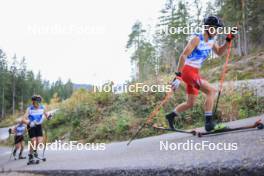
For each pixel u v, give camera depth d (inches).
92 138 448.8
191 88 180.5
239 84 469.1
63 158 257.8
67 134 537.6
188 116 388.8
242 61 915.4
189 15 1529.3
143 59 1525.6
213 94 180.2
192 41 170.2
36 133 277.0
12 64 2583.7
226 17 1282.0
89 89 657.6
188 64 176.1
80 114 572.4
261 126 163.9
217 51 191.2
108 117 500.4
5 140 847.1
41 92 2918.3
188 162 129.2
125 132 416.5
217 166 114.3
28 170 218.4
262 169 101.8
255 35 1369.3
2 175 227.1
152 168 134.3
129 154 188.1
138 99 503.5
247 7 1256.8
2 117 2149.4
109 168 154.5
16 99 2496.3
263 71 740.7
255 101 374.3
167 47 1518.2
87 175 161.9
